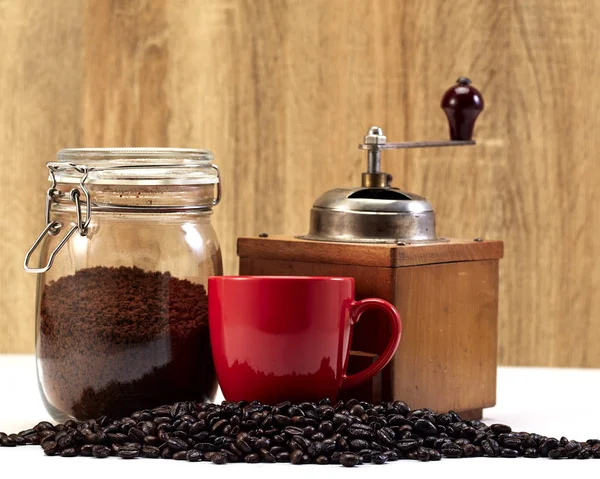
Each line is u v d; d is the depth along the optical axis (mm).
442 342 1216
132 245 1162
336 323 1134
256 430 1077
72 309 1156
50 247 1181
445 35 1740
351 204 1221
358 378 1159
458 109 1315
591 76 1744
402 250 1174
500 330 1771
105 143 1763
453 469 1042
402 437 1084
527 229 1757
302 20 1744
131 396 1157
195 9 1751
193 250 1184
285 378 1129
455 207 1753
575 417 1253
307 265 1214
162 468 1038
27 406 1269
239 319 1130
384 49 1741
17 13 1763
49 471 1029
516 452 1086
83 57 1763
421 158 1748
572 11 1742
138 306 1155
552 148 1751
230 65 1751
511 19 1742
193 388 1178
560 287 1763
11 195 1777
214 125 1755
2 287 1784
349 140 1744
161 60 1753
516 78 1747
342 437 1068
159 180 1161
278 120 1750
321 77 1745
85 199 1166
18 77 1768
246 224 1756
